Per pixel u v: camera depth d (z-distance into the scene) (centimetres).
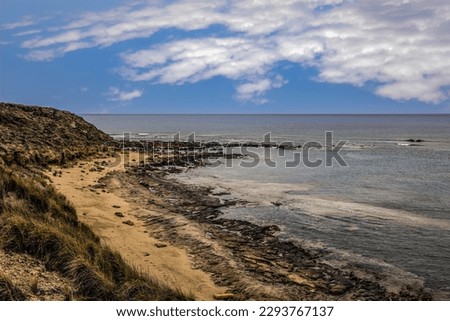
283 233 1496
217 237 1412
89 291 772
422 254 1298
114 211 1638
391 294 1013
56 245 869
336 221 1669
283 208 1872
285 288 1018
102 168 2702
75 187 1983
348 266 1191
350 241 1418
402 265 1207
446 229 1564
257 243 1373
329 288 1036
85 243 990
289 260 1227
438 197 2162
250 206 1898
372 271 1156
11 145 2308
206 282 1032
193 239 1357
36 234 885
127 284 823
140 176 2650
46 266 819
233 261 1177
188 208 1825
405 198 2138
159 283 938
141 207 1772
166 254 1212
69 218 1206
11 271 759
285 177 2833
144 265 1104
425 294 1016
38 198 1181
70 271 804
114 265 924
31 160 2286
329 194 2230
